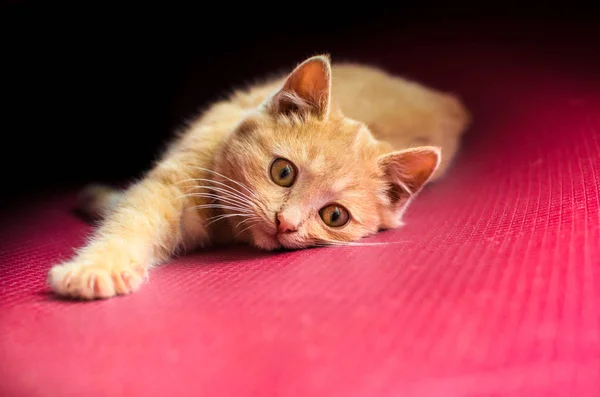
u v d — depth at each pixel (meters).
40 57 0.59
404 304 0.28
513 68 0.63
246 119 0.41
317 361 0.25
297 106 0.41
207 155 0.42
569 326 0.25
